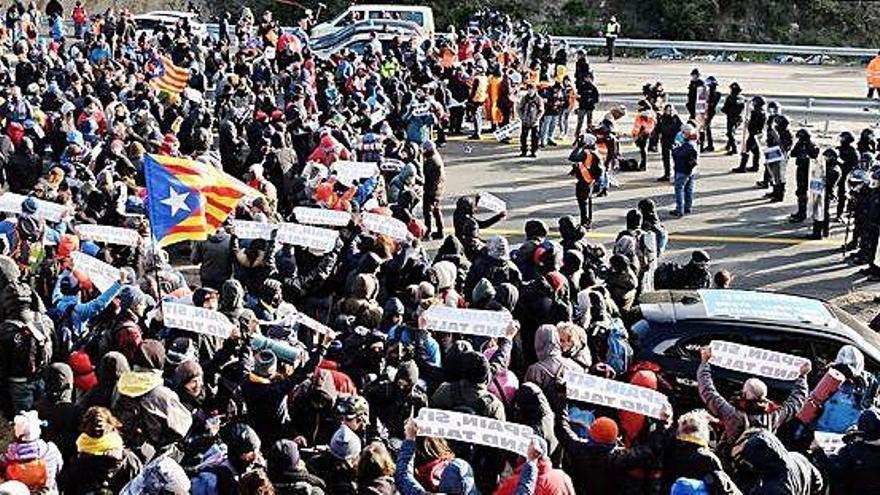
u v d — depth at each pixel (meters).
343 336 10.18
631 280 12.18
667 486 7.87
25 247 12.35
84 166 16.39
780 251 18.89
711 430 9.10
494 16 38.03
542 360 9.39
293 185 16.58
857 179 18.94
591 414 9.23
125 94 22.89
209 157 18.03
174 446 8.36
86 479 7.50
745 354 8.97
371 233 12.83
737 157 25.64
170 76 25.78
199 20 43.56
